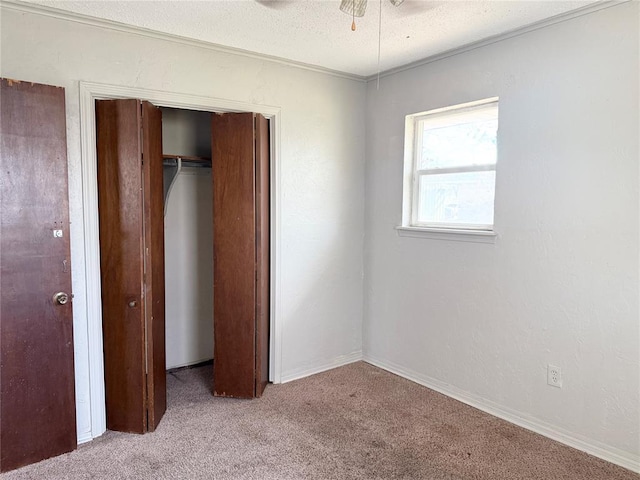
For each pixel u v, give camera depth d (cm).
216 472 212
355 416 269
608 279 221
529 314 253
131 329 245
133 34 244
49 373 221
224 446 235
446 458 225
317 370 343
